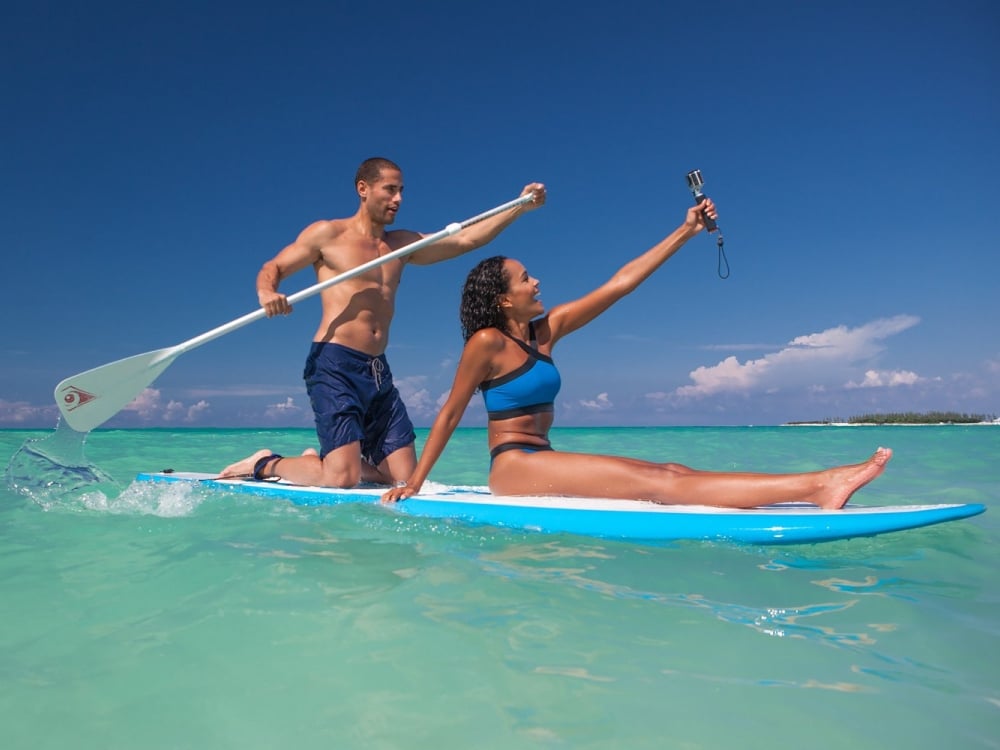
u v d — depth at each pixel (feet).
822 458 27.25
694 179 12.41
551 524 10.03
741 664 5.13
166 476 15.80
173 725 4.29
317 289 14.10
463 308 11.60
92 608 6.42
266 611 6.27
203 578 7.37
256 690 4.73
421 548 8.84
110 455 28.89
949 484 16.61
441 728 4.21
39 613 6.28
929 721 4.30
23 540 9.39
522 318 11.49
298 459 14.93
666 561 8.16
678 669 5.04
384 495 11.93
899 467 21.52
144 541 9.32
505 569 7.76
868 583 7.25
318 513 11.46
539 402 11.51
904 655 5.32
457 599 6.61
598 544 9.12
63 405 14.70
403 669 5.03
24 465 14.47
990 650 5.42
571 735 4.13
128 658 5.26
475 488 13.46
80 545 9.07
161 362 14.98
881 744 4.04
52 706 4.53
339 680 4.86
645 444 39.40
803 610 6.36
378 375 14.98
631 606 6.42
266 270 14.62
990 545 9.00
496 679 4.86
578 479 10.82
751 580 7.36
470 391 11.37
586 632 5.75
